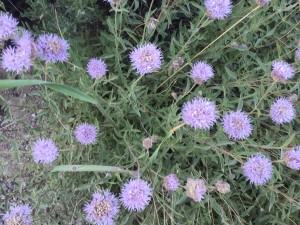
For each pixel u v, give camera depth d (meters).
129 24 0.36
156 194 0.29
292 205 0.30
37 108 0.32
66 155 0.30
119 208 0.29
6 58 0.24
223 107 0.32
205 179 0.32
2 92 0.37
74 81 0.30
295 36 0.34
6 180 0.33
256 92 0.29
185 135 0.32
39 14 0.34
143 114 0.34
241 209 0.34
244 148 0.30
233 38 0.35
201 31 0.35
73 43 0.33
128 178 0.31
